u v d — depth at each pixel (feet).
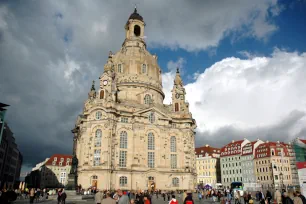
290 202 80.02
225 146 491.31
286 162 408.26
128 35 387.55
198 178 501.56
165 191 277.23
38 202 169.27
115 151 275.80
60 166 502.79
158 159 292.61
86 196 202.59
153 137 299.38
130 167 278.46
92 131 276.62
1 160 350.64
